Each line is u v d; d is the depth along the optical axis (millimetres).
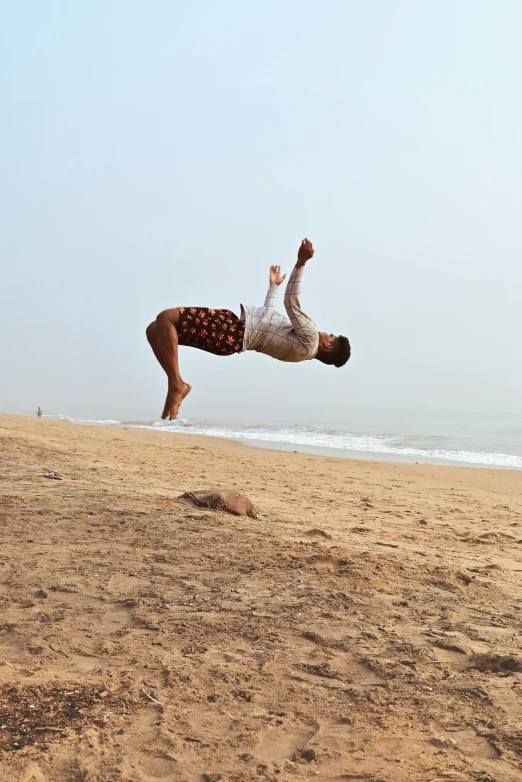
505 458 31359
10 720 3896
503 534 12281
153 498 11531
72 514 9750
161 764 3531
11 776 3311
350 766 3547
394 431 48188
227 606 6113
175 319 4895
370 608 6219
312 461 25938
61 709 4055
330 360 5344
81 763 3473
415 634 5598
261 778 3422
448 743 3803
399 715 4133
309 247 4879
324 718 4094
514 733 3889
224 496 11297
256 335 5039
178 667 4727
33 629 5367
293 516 12727
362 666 4922
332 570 7410
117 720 3949
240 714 4117
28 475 13461
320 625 5695
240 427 51438
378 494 17781
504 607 6695
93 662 4824
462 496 18312
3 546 7898
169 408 4805
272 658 4977
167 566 7395
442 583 7297
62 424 40781
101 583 6676
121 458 22547
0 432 24781
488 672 4863
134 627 5547
